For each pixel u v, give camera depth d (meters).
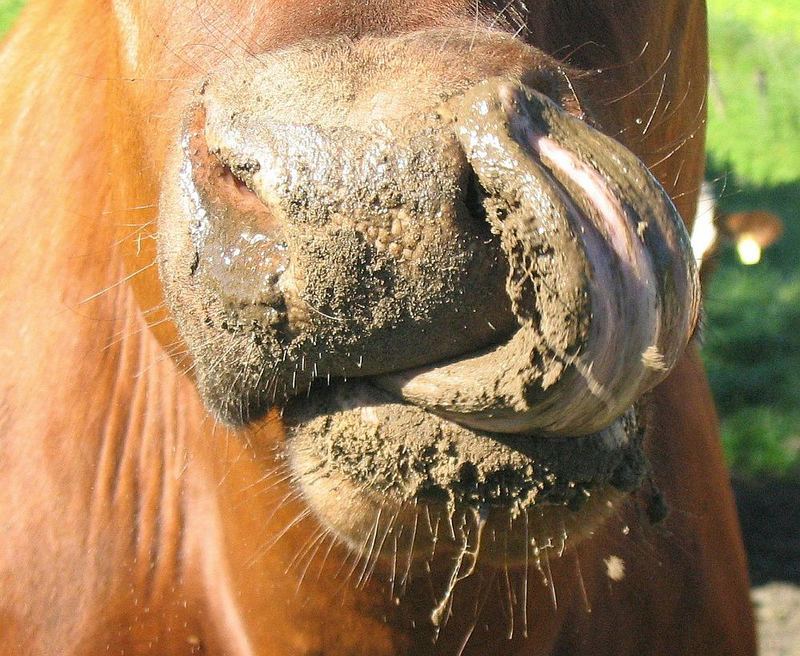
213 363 2.39
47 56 4.04
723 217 4.93
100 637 3.41
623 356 2.04
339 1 2.40
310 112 2.15
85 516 3.47
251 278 2.22
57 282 3.63
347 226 2.07
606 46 3.29
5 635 3.43
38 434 3.52
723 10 29.58
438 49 2.23
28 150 3.86
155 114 2.99
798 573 8.59
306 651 3.21
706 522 4.29
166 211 2.47
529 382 2.04
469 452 2.17
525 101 2.09
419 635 3.09
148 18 3.04
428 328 2.10
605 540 3.69
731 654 4.25
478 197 2.07
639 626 3.91
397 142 2.06
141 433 3.54
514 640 3.21
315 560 3.05
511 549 2.34
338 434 2.28
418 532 2.36
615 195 2.06
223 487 3.27
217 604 3.41
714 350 12.70
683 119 4.05
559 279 1.99
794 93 22.64
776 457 10.47
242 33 2.59
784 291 14.33
